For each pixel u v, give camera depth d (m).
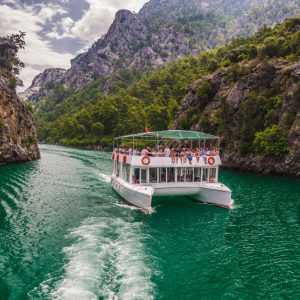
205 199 31.75
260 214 28.16
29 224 23.81
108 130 154.25
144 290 14.55
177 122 87.56
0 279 15.24
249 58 84.44
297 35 73.94
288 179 50.12
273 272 17.03
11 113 74.25
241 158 62.81
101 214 26.94
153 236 21.83
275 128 56.59
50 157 85.38
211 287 15.29
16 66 100.25
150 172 31.06
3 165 63.38
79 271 15.97
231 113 70.56
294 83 58.31
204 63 198.38
